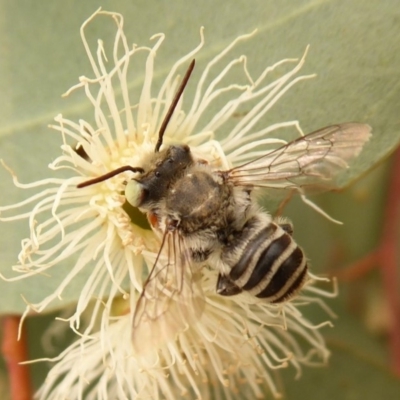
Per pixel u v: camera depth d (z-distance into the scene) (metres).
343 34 0.09
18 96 0.10
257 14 0.09
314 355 0.10
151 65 0.09
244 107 0.09
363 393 0.10
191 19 0.09
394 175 0.11
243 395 0.10
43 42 0.10
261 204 0.09
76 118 0.09
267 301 0.08
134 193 0.08
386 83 0.09
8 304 0.09
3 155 0.09
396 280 0.11
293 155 0.09
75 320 0.09
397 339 0.11
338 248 0.11
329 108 0.09
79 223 0.09
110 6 0.09
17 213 0.09
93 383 0.10
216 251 0.08
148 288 0.08
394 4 0.09
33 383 0.10
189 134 0.09
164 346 0.09
